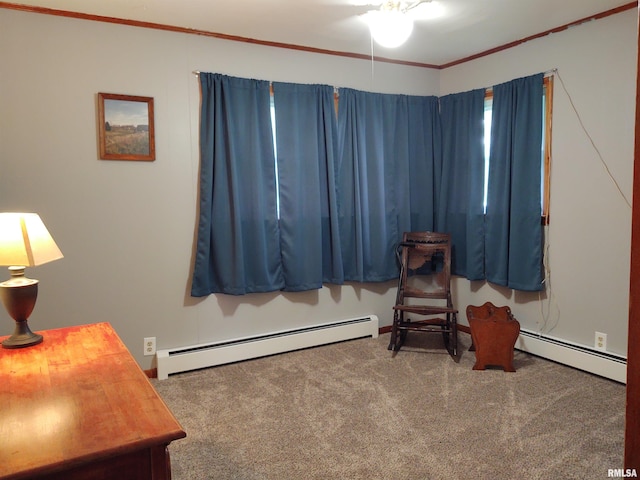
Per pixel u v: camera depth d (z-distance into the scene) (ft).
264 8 9.10
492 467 6.82
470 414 8.45
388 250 13.14
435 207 13.84
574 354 10.32
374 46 11.68
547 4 9.08
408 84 13.41
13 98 8.97
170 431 3.80
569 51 10.29
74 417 4.03
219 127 10.68
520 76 11.44
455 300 13.87
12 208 9.09
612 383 9.64
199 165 10.73
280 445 7.51
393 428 7.99
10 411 4.14
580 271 10.40
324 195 12.21
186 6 8.98
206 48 10.61
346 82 12.46
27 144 9.13
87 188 9.69
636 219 3.24
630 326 3.32
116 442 3.63
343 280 12.40
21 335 5.96
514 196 11.39
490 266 12.28
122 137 9.88
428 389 9.55
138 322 10.37
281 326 12.07
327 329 12.28
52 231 9.45
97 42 9.55
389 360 11.23
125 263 10.16
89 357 5.51
